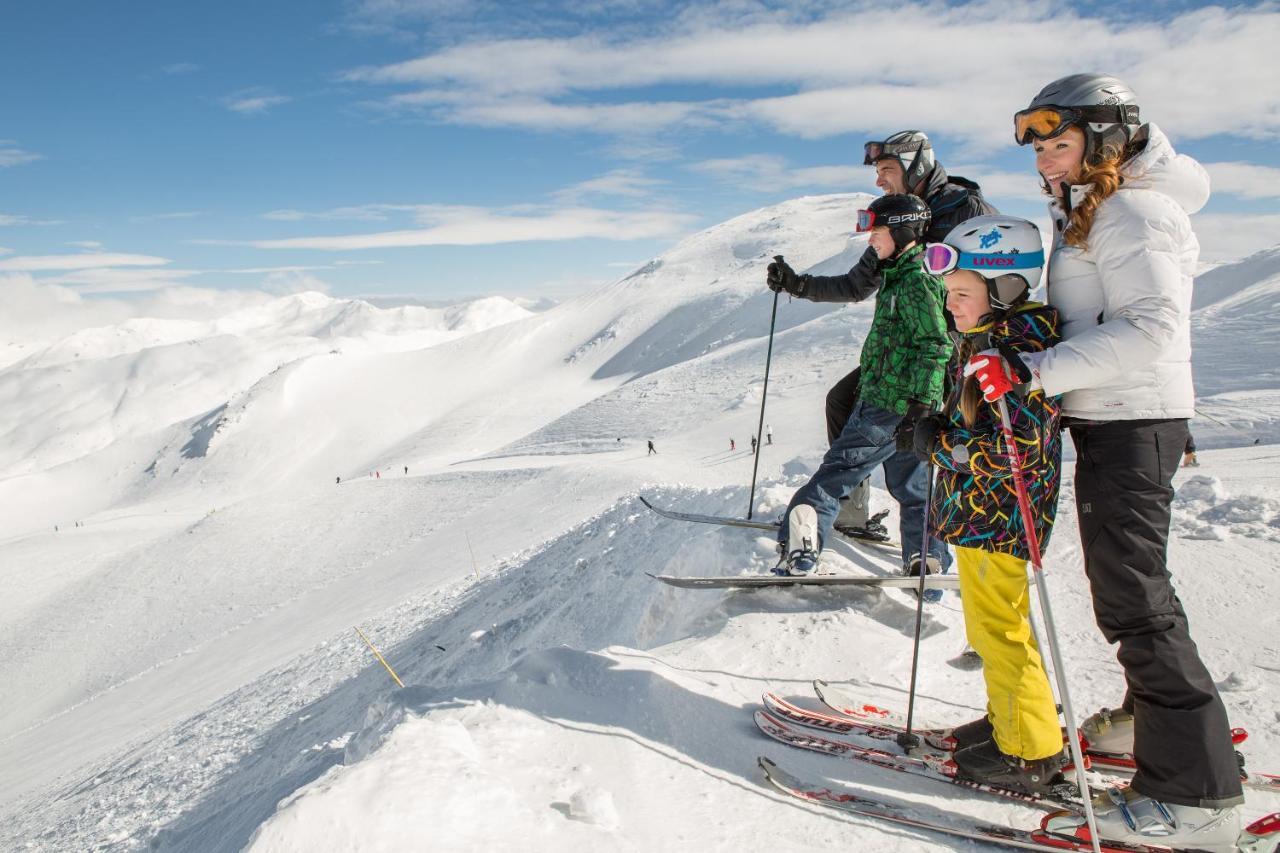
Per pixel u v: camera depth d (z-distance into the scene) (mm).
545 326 191500
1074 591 4328
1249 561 4488
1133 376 2270
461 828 2088
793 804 2523
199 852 4980
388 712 3318
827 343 80312
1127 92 2293
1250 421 26484
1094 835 2100
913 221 3998
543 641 6719
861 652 3764
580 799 2314
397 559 36094
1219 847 2150
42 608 50594
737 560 5039
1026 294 2455
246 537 52156
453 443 119188
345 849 1937
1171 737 2160
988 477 2506
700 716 3111
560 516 34062
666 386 82250
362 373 165875
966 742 2717
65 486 146000
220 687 19656
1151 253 2182
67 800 12227
